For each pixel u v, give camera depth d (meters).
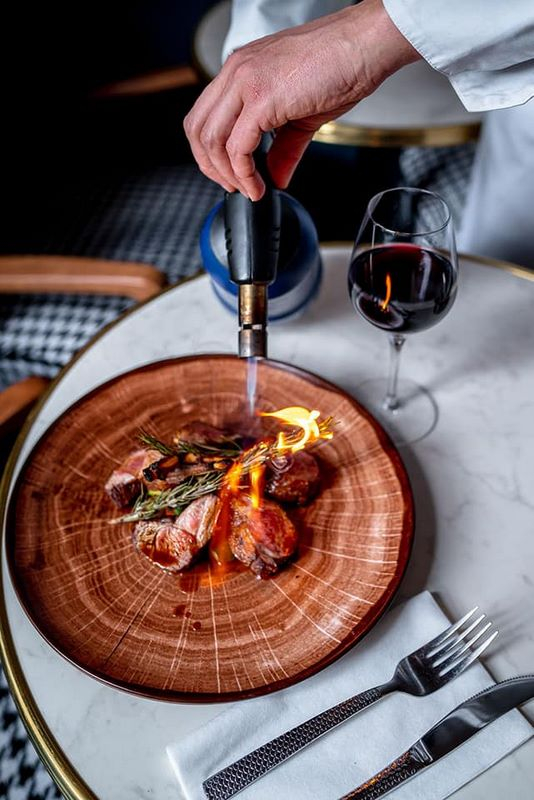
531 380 0.90
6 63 1.72
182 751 0.61
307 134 0.85
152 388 0.87
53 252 1.46
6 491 0.82
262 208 0.78
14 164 1.69
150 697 0.62
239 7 1.02
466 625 0.69
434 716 0.63
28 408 1.01
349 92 0.75
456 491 0.80
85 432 0.83
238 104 0.75
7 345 1.29
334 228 1.81
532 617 0.70
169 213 1.54
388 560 0.72
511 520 0.77
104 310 1.33
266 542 0.71
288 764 0.60
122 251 1.46
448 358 0.93
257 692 0.62
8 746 0.85
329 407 0.85
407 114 1.38
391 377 0.86
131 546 0.75
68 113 1.72
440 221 0.77
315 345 0.95
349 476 0.79
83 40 1.87
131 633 0.68
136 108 1.71
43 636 0.66
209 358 0.89
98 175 1.65
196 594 0.71
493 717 0.62
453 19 0.69
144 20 1.91
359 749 0.61
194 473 0.76
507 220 1.33
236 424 0.85
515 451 0.83
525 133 1.21
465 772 0.59
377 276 0.74
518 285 1.01
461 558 0.74
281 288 0.88
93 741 0.63
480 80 0.76
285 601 0.70
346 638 0.65
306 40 0.73
